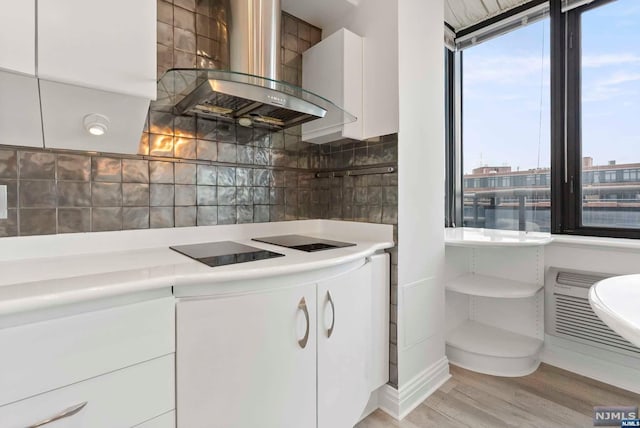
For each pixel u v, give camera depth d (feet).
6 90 2.62
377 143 5.22
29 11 2.47
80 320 2.21
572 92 6.28
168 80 3.44
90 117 3.08
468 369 6.14
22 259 3.35
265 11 4.52
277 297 3.15
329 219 6.12
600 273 5.65
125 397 2.42
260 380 3.05
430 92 5.55
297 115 4.57
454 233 6.84
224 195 5.00
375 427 4.58
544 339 6.40
